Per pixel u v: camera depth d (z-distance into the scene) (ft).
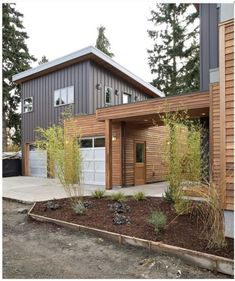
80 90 42.55
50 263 11.48
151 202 21.08
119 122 34.04
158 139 42.32
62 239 14.67
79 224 16.22
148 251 12.47
